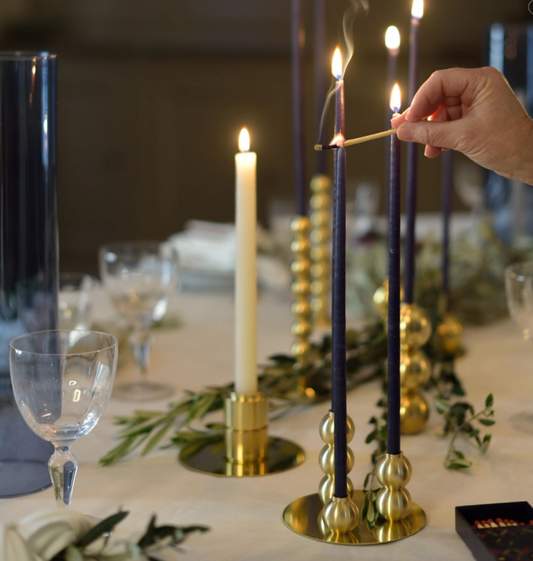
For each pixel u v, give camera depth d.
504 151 1.07
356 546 0.98
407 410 1.22
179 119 4.30
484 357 1.52
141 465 1.15
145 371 1.43
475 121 1.06
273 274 1.90
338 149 0.92
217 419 1.28
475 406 1.32
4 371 1.15
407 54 4.25
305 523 1.01
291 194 4.35
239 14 4.22
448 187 1.48
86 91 4.26
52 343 1.03
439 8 4.25
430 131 1.06
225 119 4.31
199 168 4.34
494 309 1.69
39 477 1.09
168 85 4.27
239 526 1.02
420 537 1.00
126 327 1.58
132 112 4.28
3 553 0.82
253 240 1.13
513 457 1.17
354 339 1.42
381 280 1.68
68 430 0.97
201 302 1.86
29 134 1.12
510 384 1.40
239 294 1.14
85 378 0.96
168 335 1.64
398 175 0.97
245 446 1.15
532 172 1.09
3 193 1.13
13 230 1.14
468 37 4.28
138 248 1.44
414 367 1.22
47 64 1.11
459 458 1.14
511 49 2.02
